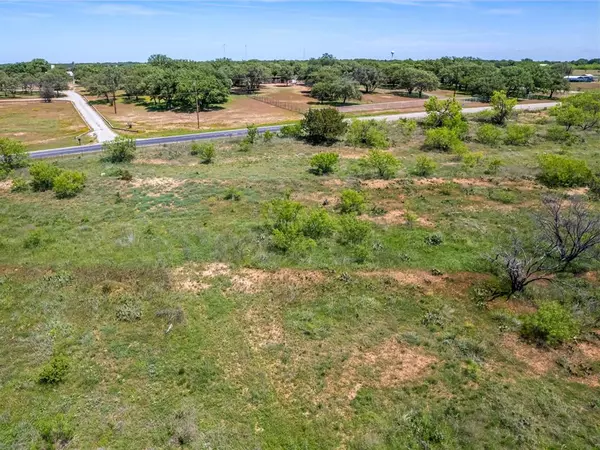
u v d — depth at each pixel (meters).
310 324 17.77
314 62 149.88
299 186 34.38
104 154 46.78
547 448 12.19
